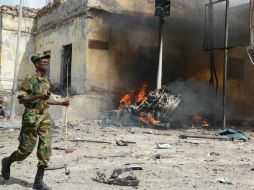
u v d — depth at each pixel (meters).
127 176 5.56
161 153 8.63
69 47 22.48
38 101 4.82
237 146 10.58
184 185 5.53
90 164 6.88
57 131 11.84
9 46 26.34
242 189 5.45
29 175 5.78
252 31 16.09
